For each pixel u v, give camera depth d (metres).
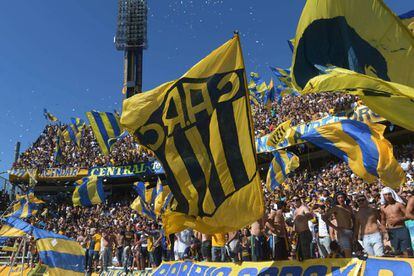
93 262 19.42
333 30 8.54
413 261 6.82
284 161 16.20
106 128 31.88
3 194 43.56
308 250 9.24
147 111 8.95
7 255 24.36
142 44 57.81
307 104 28.95
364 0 8.61
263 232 11.07
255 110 35.12
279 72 29.39
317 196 17.28
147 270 15.73
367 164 10.16
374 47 8.39
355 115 21.61
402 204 8.88
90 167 40.91
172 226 8.45
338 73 7.33
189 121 8.80
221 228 8.23
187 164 8.62
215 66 8.97
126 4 59.12
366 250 8.69
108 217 30.17
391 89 6.61
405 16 10.44
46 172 42.91
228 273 10.12
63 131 46.38
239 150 8.42
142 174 37.53
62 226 29.88
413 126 6.93
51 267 14.83
